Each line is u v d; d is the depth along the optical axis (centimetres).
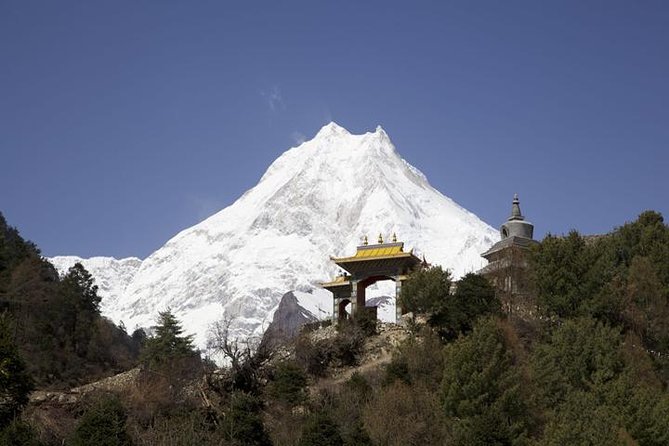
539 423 12188
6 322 12975
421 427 12369
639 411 11750
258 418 12550
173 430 12344
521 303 16162
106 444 11556
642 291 15500
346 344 15888
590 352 13400
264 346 15512
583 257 15650
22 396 12381
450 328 15250
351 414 12950
